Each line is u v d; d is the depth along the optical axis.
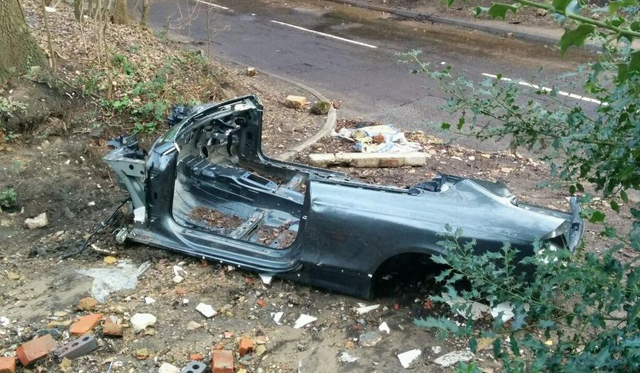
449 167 7.29
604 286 2.16
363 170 7.17
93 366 3.82
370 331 4.18
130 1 16.00
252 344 3.98
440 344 4.04
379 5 16.92
